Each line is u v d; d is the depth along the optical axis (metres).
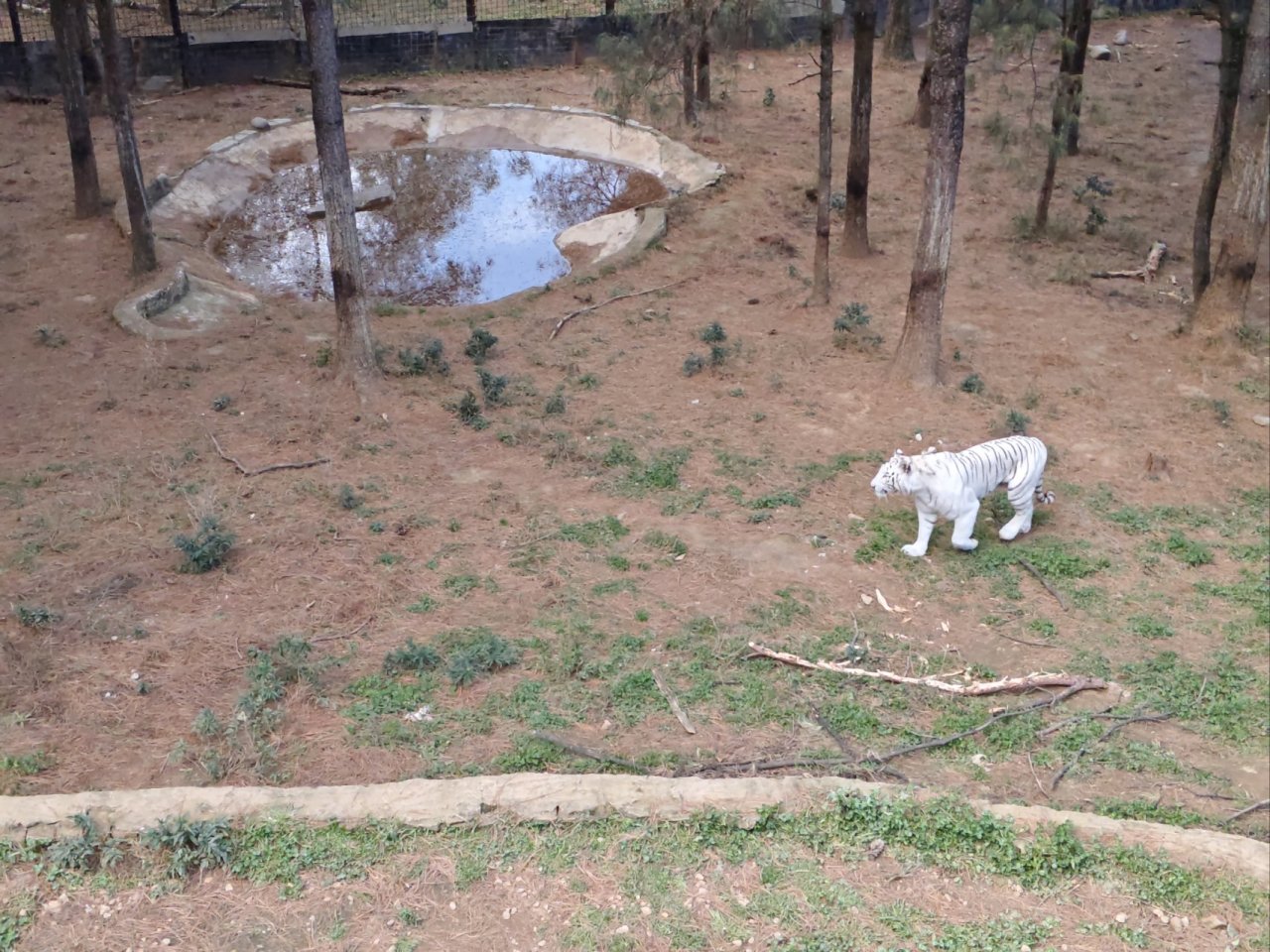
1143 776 7.21
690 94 22.14
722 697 7.76
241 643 8.20
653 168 22.69
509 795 6.36
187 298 15.66
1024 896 5.98
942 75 11.70
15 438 11.51
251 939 5.59
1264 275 17.23
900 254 17.70
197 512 9.88
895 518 10.44
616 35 28.97
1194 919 5.88
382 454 11.35
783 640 8.49
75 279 16.27
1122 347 14.37
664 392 13.06
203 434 11.67
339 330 12.64
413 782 6.45
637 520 10.23
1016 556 9.82
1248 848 6.28
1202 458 11.71
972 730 7.51
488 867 6.04
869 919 5.78
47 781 6.70
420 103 26.03
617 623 8.62
